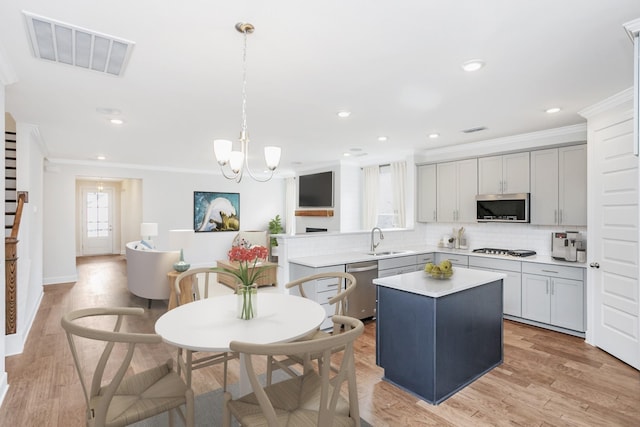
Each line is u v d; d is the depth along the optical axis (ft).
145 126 13.34
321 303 12.32
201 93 9.62
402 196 19.81
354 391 4.98
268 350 4.12
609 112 10.28
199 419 7.45
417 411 7.68
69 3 5.48
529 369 9.66
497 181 15.19
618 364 9.95
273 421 4.30
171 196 26.30
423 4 5.51
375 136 14.98
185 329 5.89
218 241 28.40
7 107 10.87
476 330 9.11
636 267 9.46
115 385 4.80
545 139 13.82
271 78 8.57
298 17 5.88
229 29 6.27
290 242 13.62
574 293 12.14
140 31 6.33
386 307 9.05
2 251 8.37
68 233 21.84
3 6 5.56
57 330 12.98
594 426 7.13
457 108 11.04
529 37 6.58
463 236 17.42
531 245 15.06
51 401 8.08
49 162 21.45
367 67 7.93
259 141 16.11
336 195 22.49
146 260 15.66
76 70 8.04
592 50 7.11
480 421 7.30
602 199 10.68
